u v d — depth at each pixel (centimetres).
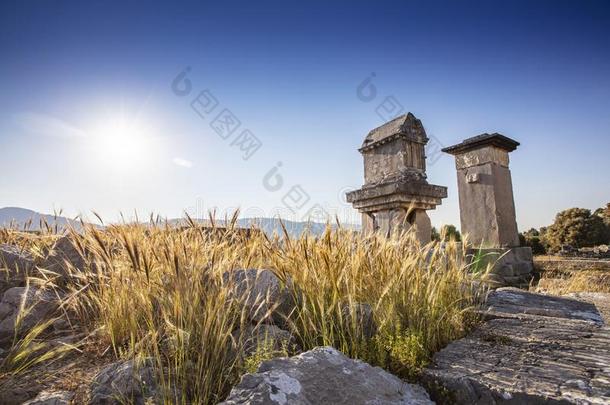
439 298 286
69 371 221
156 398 188
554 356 216
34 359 218
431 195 725
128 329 255
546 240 3825
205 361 218
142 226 334
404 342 232
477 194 924
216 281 255
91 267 332
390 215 714
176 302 230
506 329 276
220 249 325
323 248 282
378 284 287
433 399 196
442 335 267
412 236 351
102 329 260
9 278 318
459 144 962
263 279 280
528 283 795
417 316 261
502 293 427
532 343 241
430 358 232
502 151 952
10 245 367
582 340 244
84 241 300
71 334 274
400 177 711
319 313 265
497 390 176
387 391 185
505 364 208
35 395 195
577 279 761
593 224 3509
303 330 264
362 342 238
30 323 273
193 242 310
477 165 930
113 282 270
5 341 260
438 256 331
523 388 174
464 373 198
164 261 264
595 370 191
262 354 215
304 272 275
